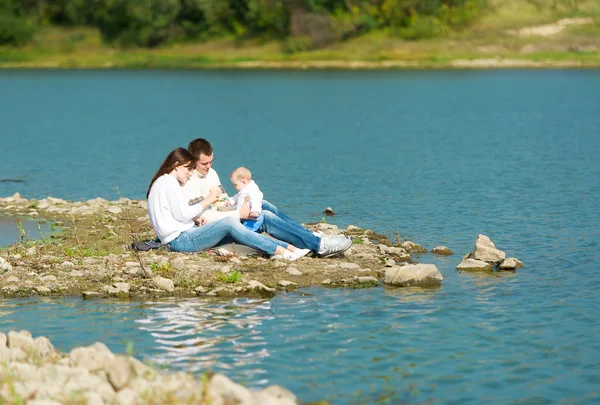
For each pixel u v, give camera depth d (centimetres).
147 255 1775
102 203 2486
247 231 1750
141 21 13388
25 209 2384
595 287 1616
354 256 1816
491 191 2748
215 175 1889
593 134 4534
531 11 12681
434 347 1281
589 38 11831
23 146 4269
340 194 2736
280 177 3130
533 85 8506
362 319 1409
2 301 1509
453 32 12400
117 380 1023
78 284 1598
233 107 6750
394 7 12588
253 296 1539
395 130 4925
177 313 1437
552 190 2755
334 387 1128
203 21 13438
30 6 14188
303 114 6119
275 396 1023
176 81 9831
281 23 12862
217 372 1173
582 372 1190
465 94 7606
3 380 1013
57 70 11894
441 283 1638
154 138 4631
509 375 1177
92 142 4447
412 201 2588
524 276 1694
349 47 12312
